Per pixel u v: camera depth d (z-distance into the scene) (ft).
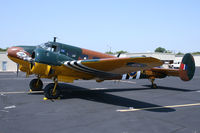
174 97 28.58
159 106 21.95
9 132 12.35
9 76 62.69
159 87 41.16
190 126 14.84
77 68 23.75
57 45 26.78
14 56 25.57
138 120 16.11
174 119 16.71
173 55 160.35
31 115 16.57
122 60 19.39
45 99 23.54
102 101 23.88
